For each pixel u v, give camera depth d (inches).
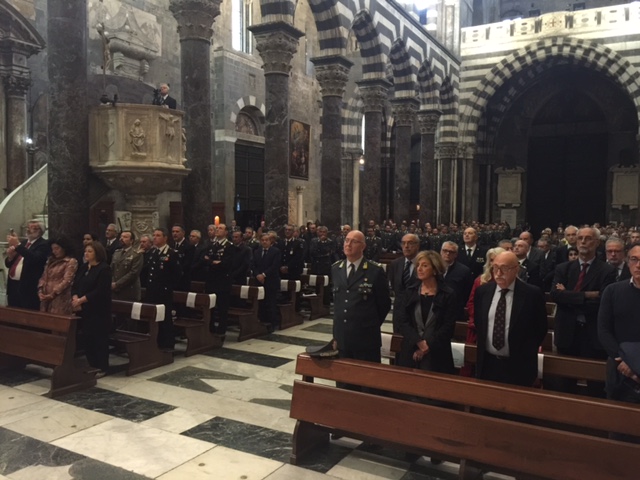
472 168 1220.5
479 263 331.6
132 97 578.9
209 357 313.4
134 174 374.0
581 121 1318.9
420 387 161.3
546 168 1359.5
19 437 196.1
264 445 193.0
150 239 322.7
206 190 454.3
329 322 429.4
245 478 168.1
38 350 250.8
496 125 1334.9
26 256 297.0
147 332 316.8
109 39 706.2
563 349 214.5
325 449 189.9
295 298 415.8
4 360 273.0
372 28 756.6
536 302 170.1
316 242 490.3
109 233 407.5
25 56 615.5
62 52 323.3
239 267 401.1
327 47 657.6
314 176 1192.2
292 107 1101.7
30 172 645.9
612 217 1270.9
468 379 157.2
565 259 302.0
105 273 266.7
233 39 976.9
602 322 162.9
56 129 324.8
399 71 901.8
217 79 921.5
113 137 373.7
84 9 331.9
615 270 215.0
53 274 272.1
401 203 905.5
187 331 314.3
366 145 786.2
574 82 1299.2
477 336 178.1
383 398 166.4
